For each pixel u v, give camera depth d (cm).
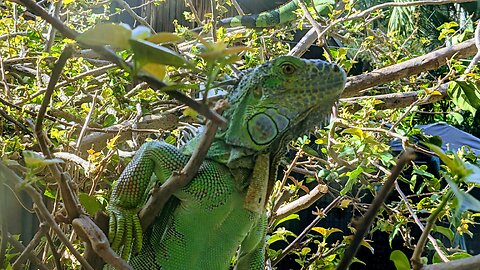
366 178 90
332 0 131
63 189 34
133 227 44
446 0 91
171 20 124
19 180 30
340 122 75
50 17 24
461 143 93
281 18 140
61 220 38
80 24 92
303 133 50
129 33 22
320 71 48
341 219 110
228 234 50
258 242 54
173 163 48
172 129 82
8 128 71
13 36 82
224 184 48
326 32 98
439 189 75
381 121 90
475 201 25
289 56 48
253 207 48
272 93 48
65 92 79
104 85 77
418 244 26
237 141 48
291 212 71
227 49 22
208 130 34
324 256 71
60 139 65
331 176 72
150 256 50
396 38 124
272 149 49
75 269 55
